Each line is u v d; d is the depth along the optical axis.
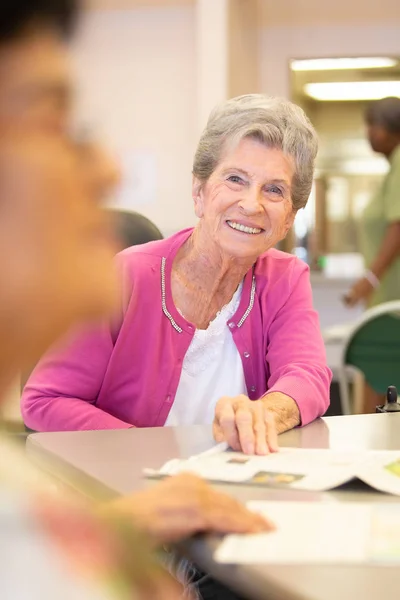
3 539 0.35
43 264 0.35
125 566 0.37
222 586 1.40
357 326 3.02
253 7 5.63
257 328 1.76
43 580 0.34
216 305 1.73
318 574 0.74
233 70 4.98
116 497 1.07
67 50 0.36
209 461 1.21
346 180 7.61
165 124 5.84
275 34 6.04
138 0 5.57
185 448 1.32
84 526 0.37
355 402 3.85
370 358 3.04
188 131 5.82
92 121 0.37
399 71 6.54
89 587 0.34
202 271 1.70
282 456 1.24
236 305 1.75
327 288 5.77
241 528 0.85
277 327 1.77
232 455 1.25
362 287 4.00
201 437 1.39
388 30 5.96
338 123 7.52
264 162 1.62
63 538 0.36
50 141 0.36
